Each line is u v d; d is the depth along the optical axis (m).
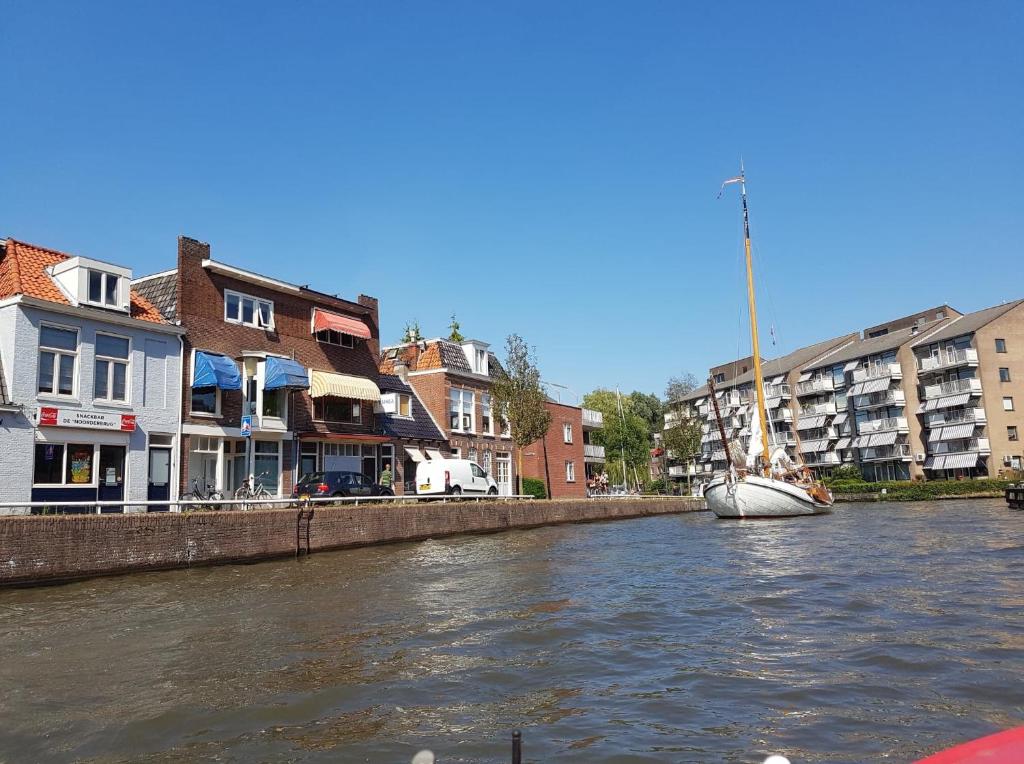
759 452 40.75
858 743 6.01
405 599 13.62
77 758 6.12
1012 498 42.66
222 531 19.91
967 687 7.40
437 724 6.73
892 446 72.00
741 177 44.22
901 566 16.58
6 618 12.39
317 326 31.58
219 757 6.06
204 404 26.30
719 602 12.59
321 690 7.82
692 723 6.57
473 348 43.50
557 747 6.06
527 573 17.12
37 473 20.78
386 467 35.16
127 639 10.58
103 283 22.83
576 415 53.97
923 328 73.44
